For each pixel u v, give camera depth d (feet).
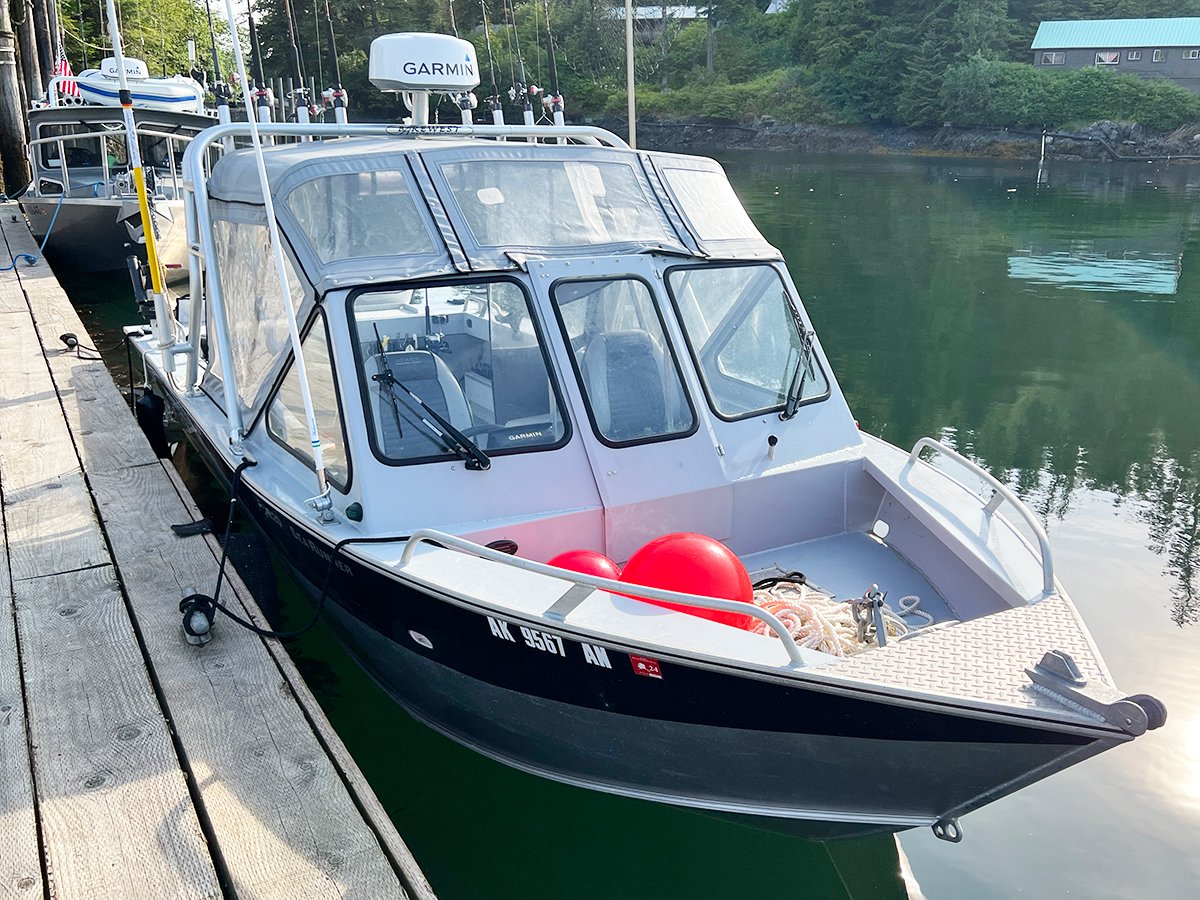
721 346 12.95
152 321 21.67
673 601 8.79
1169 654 15.21
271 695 10.64
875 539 13.11
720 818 10.70
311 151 12.88
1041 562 10.95
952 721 8.20
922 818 9.36
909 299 41.93
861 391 29.76
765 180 98.63
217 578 13.08
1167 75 159.02
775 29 197.36
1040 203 76.64
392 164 12.12
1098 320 38.29
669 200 13.38
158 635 11.76
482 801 11.91
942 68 156.87
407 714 13.15
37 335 26.40
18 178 55.26
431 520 11.12
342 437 11.23
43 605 12.37
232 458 13.73
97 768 9.42
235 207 13.70
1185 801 12.10
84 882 8.09
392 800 11.82
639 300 12.48
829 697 8.53
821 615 10.40
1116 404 28.45
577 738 10.50
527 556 11.46
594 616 9.48
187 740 9.87
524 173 12.60
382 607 11.10
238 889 8.07
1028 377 31.19
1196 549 18.97
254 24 15.84
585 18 129.70
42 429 18.98
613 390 12.07
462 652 10.57
